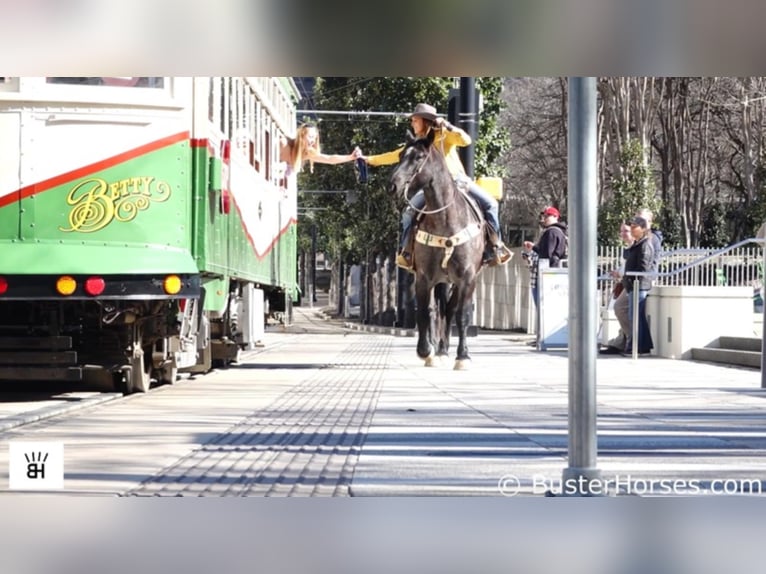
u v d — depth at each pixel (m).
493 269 49.00
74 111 14.83
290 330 50.03
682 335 25.55
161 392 16.73
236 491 8.40
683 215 61.16
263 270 25.48
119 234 14.95
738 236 67.69
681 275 28.19
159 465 9.52
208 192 16.42
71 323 15.57
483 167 45.34
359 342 35.62
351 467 9.45
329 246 73.06
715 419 13.05
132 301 15.39
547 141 66.38
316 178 55.19
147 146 15.13
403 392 16.64
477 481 8.73
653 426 12.31
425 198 19.95
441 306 22.89
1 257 14.41
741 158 69.38
